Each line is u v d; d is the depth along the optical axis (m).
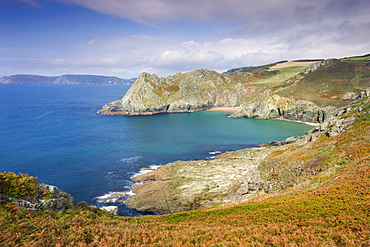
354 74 182.88
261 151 75.19
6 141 94.94
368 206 18.52
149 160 75.88
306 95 168.25
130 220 23.17
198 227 21.53
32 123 134.88
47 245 13.59
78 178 60.75
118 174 63.75
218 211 29.22
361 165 30.16
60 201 20.80
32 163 70.81
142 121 157.00
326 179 31.69
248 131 123.81
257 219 22.42
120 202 48.38
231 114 189.50
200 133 118.62
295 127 134.62
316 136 57.34
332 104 147.12
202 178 55.47
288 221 20.12
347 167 32.50
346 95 152.38
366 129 43.22
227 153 79.88
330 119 64.75
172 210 43.84
